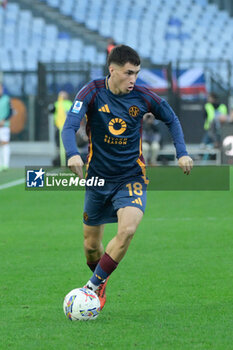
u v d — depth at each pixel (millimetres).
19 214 39250
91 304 17281
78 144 59781
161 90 70062
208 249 27938
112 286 21547
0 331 16484
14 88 80812
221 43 108562
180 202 43000
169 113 17969
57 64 70062
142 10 110875
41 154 80938
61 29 104375
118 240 16922
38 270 24203
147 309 18578
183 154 17891
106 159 17609
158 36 108125
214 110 68562
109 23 106875
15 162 73125
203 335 16016
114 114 17391
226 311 18234
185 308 18625
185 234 31688
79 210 40594
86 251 18828
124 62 16828
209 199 44188
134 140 17688
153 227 33875
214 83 75188
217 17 114250
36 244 29703
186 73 74812
